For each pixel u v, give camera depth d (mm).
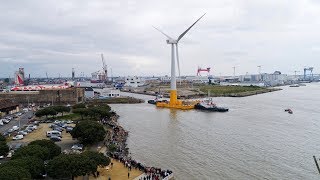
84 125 130625
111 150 124938
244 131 171750
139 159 119500
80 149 120625
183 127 185375
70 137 145000
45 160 93688
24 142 131500
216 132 169375
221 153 127500
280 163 114250
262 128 180625
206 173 104250
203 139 152375
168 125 193000
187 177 100500
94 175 93750
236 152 128750
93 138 127000
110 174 97250
